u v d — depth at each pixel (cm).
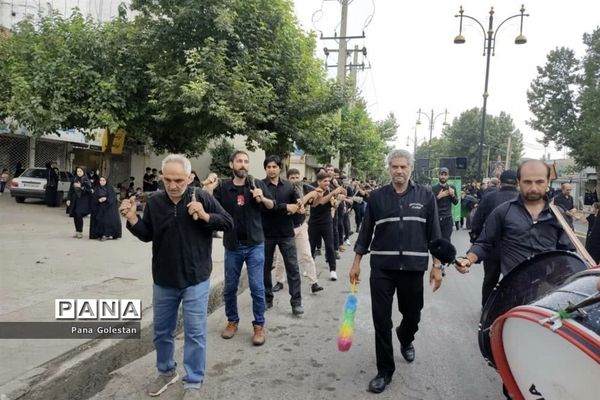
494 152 6462
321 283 795
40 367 359
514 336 250
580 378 208
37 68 1352
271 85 1362
